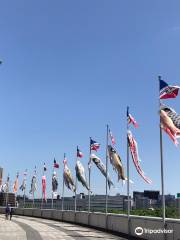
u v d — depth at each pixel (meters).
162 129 26.80
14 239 28.31
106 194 39.69
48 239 28.42
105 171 40.53
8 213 62.03
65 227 42.38
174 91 26.73
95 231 36.50
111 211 49.50
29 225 45.97
